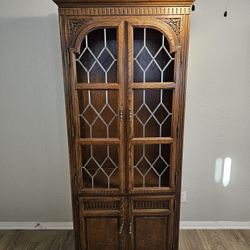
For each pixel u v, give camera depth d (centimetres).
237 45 177
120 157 144
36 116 193
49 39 178
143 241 160
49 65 183
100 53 140
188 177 204
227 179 204
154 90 143
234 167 201
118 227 157
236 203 210
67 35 128
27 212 214
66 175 205
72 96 135
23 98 189
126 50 129
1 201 211
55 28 176
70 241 200
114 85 134
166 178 154
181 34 128
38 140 198
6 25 175
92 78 144
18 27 176
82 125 148
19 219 215
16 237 204
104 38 136
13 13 174
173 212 154
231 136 194
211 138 195
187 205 210
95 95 144
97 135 150
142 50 139
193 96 186
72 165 145
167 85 133
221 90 185
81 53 135
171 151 144
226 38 175
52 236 205
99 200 152
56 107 191
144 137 144
